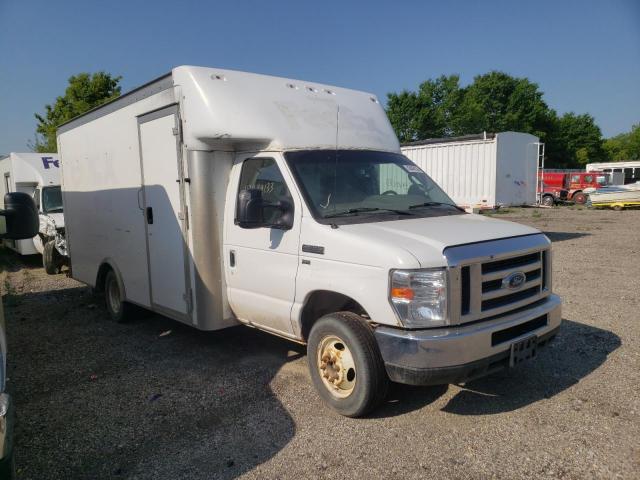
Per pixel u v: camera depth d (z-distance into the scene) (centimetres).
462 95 5769
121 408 462
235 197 522
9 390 510
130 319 732
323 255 429
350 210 468
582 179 3331
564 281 908
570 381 483
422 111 5075
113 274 734
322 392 443
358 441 389
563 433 391
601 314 692
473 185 1728
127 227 664
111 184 694
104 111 695
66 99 2769
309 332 466
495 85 5728
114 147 675
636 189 2747
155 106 573
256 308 506
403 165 556
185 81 520
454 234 407
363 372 400
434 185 560
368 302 394
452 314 375
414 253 377
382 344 388
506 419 416
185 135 524
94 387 512
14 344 656
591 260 1126
